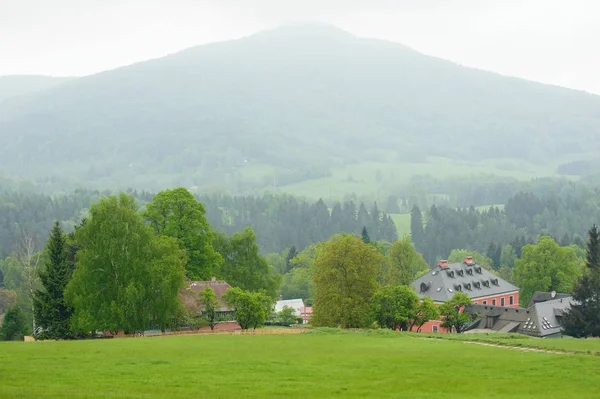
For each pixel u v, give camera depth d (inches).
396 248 5556.1
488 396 1599.4
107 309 2906.0
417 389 1683.1
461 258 7859.3
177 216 3826.3
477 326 4507.9
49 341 2573.8
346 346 2522.1
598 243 3860.7
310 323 4089.6
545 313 4382.4
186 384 1676.9
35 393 1446.9
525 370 1983.3
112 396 1444.4
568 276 5698.8
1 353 2127.2
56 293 3198.8
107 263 2982.3
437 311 3745.1
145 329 3299.7
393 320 3641.7
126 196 3179.1
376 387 1696.6
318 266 3841.0
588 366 2052.2
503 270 7588.6
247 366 1958.7
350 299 3663.9
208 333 3186.5
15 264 6274.6
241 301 3299.7
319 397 1545.3
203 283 3782.0
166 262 3038.9
